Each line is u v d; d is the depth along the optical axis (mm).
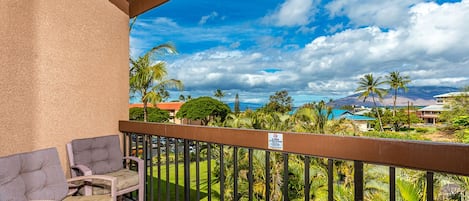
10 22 2770
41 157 2605
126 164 3816
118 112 3979
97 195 2717
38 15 3037
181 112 12250
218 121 10648
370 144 1563
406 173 3924
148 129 3297
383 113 20906
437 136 15617
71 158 3189
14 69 2805
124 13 4137
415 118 19422
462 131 14625
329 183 1756
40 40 3057
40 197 2479
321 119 6578
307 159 1855
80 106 3482
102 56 3777
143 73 7605
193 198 5500
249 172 2199
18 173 2406
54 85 3197
